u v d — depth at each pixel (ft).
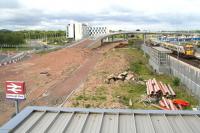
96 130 27.14
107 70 130.00
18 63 177.58
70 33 561.02
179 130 27.66
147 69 136.15
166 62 119.85
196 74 81.76
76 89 93.81
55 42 490.90
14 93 48.98
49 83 108.27
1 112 72.08
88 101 74.13
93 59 195.42
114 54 213.25
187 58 162.91
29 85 106.11
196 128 28.17
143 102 74.79
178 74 103.30
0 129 26.32
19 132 26.50
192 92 84.94
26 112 30.94
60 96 86.28
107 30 581.94
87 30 583.17
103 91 85.97
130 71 124.98
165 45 230.89
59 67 155.12
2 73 136.87
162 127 28.19
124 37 516.32
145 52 214.69
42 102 80.12
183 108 69.56
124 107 68.69
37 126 28.04
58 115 30.66
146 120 29.73
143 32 419.54
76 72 134.21
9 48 399.44
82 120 29.45
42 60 191.42
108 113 31.32
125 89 88.99
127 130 27.40
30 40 542.16
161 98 78.18
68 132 26.71
